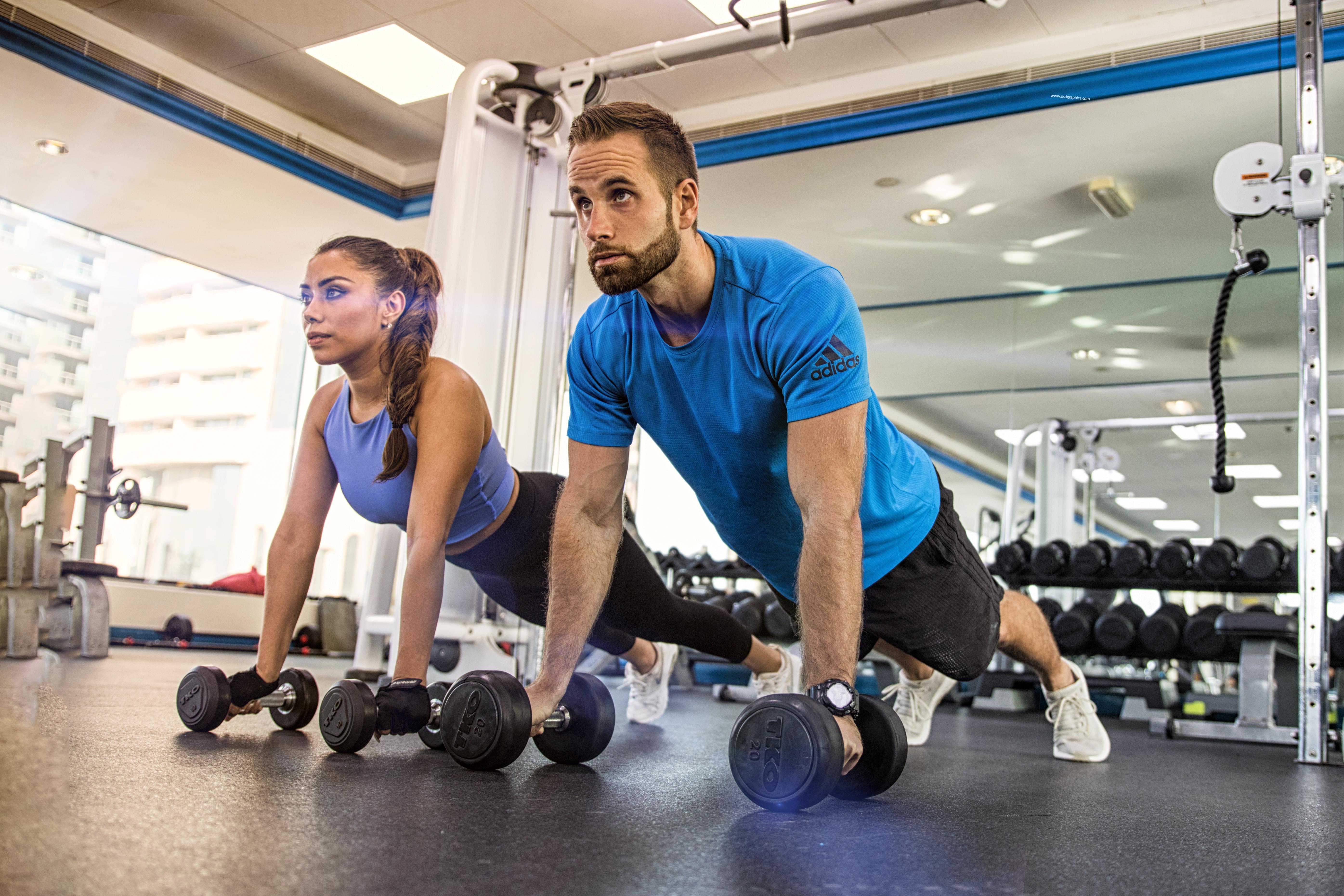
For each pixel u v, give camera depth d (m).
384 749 1.29
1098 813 1.13
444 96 4.38
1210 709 4.53
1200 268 5.16
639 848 0.74
